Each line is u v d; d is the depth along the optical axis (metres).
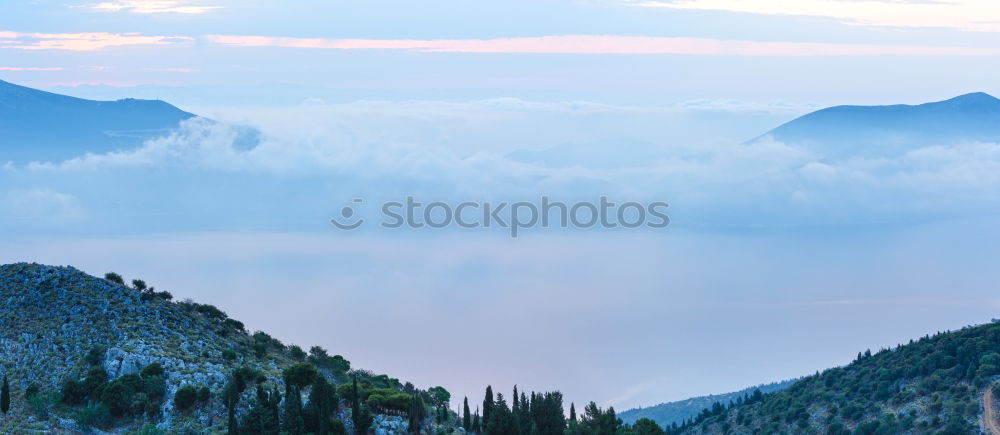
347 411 158.88
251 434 144.88
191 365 167.25
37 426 148.25
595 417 167.88
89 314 183.38
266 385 166.00
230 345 189.88
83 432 149.00
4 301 189.00
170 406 154.38
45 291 191.75
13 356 171.00
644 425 175.62
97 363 167.75
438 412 177.25
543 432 163.12
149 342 174.12
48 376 164.50
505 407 158.12
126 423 153.25
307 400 161.12
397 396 166.25
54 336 176.38
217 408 155.75
